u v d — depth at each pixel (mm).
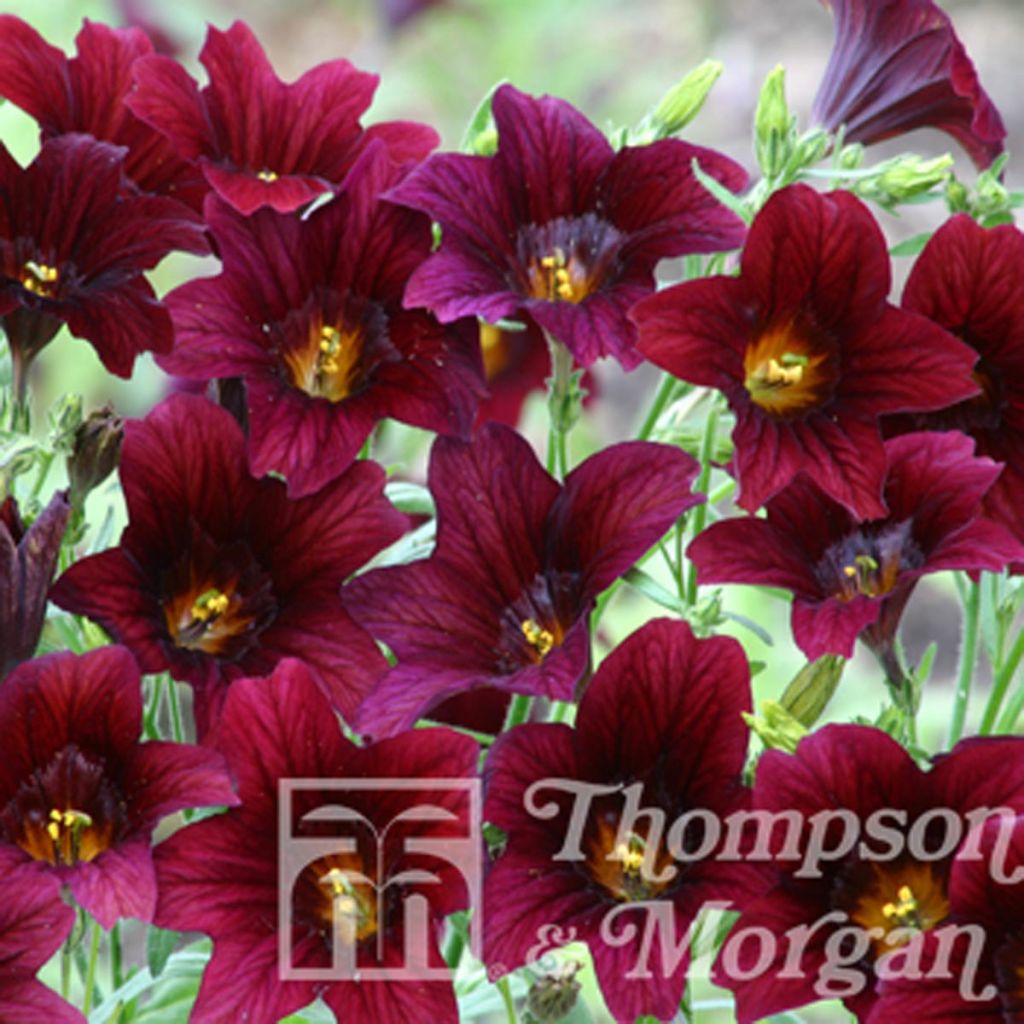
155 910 608
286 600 648
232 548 648
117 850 605
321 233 655
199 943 690
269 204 655
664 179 666
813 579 647
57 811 623
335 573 647
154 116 671
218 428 644
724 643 625
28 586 629
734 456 635
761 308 645
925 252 658
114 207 667
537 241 666
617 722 625
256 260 651
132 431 639
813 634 630
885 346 646
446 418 647
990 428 667
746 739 626
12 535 634
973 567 631
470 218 656
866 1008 614
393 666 642
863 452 641
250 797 615
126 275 665
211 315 645
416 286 640
